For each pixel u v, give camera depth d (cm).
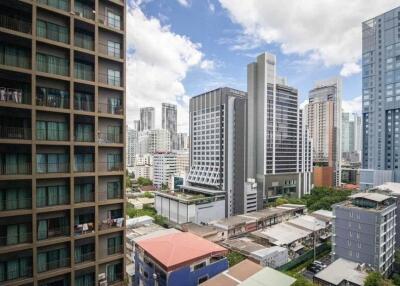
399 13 10888
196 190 11150
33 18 2402
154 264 3744
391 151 11225
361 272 4950
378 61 11619
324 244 7244
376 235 5150
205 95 12212
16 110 2361
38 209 2388
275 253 5944
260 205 12031
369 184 10819
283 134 14075
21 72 2331
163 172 18200
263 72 13288
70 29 2609
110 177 2931
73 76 2614
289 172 14375
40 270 2433
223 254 4006
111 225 2884
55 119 2583
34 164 2372
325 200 10706
